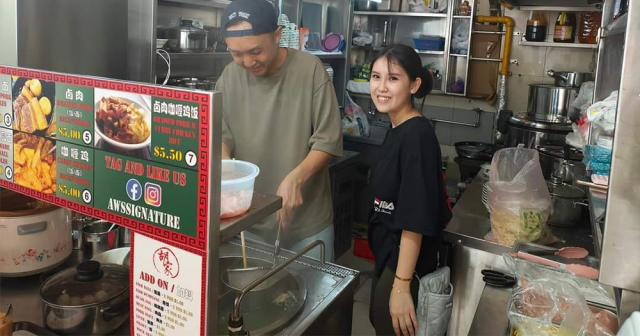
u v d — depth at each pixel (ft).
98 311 3.45
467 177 13.21
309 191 6.71
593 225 4.65
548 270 4.67
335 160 11.64
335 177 11.80
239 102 6.67
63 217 4.32
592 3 11.99
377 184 6.37
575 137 7.77
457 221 7.67
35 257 4.16
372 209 6.68
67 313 3.42
